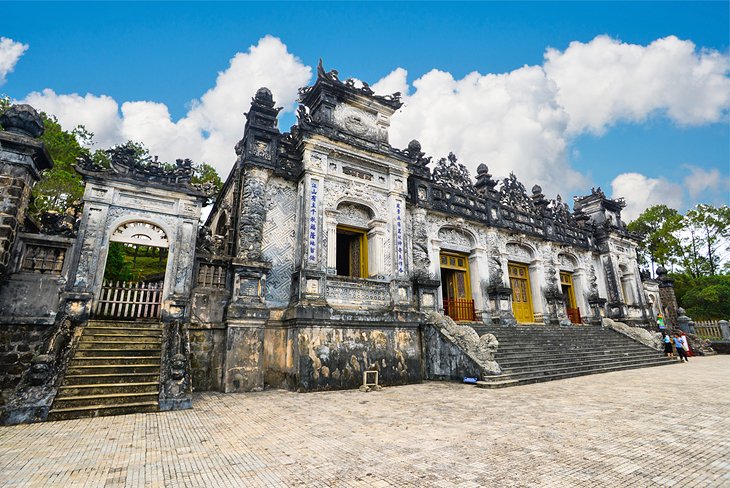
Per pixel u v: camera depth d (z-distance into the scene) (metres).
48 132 20.67
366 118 17.17
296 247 14.49
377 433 6.78
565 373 14.66
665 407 8.55
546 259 23.70
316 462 5.30
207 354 12.40
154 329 11.53
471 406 9.20
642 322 27.62
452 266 20.30
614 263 27.39
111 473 4.93
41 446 6.11
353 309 14.32
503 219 22.23
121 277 21.31
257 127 14.88
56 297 10.83
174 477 4.80
